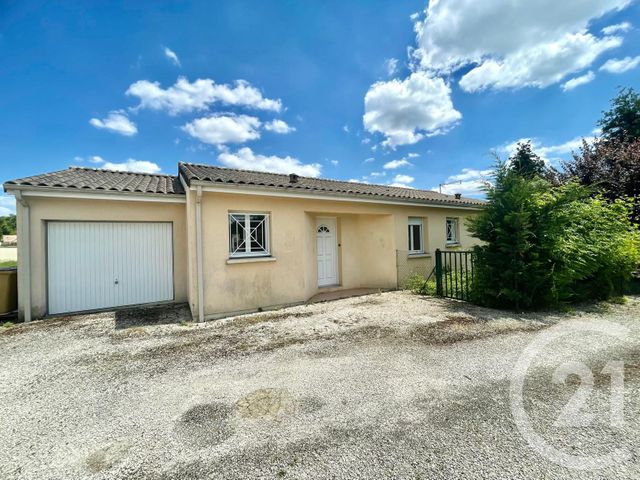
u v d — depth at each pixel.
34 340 4.73
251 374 3.36
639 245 6.75
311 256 8.00
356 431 2.26
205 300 5.94
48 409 2.72
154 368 3.59
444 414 2.45
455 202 10.43
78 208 6.43
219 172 8.17
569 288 5.99
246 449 2.09
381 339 4.40
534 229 5.70
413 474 1.80
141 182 7.75
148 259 7.20
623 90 16.36
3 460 2.04
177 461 1.99
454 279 8.19
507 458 1.92
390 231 9.20
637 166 9.17
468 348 3.93
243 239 6.66
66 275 6.42
